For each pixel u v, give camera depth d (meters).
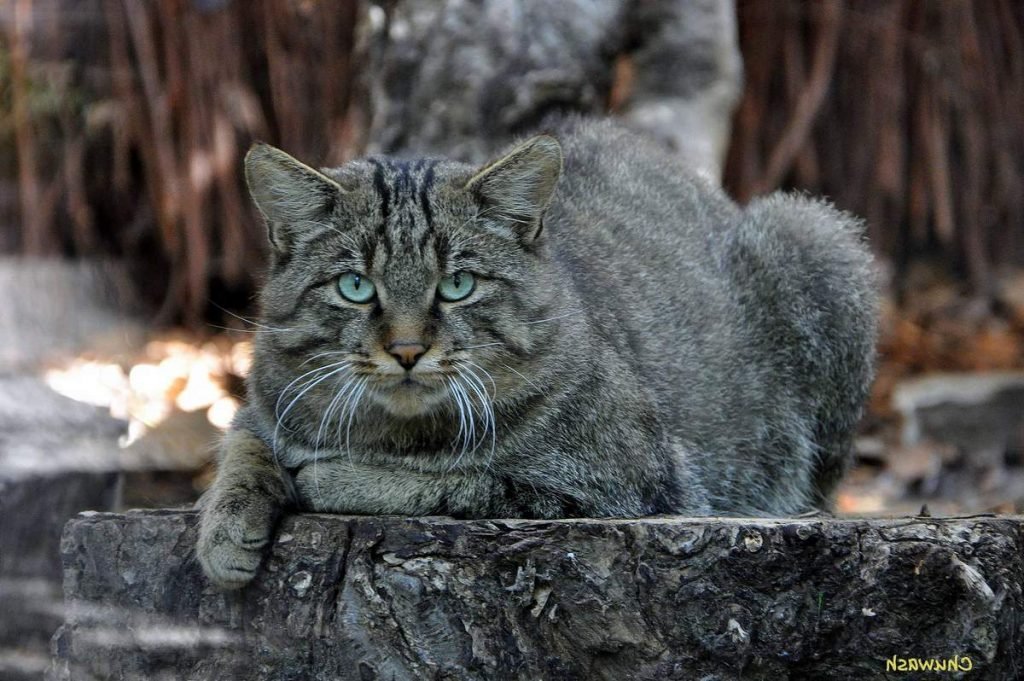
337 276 7.80
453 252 7.79
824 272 10.54
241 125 17.50
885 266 19.19
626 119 13.47
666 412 9.21
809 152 19.09
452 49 12.73
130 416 14.36
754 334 10.42
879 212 19.39
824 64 18.50
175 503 12.79
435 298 7.77
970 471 15.48
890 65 18.91
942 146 19.45
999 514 8.01
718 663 7.13
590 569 7.14
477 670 7.11
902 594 7.12
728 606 7.12
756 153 18.80
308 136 17.17
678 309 9.80
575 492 8.15
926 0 18.98
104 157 18.58
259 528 7.38
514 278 8.02
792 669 7.17
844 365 10.55
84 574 7.77
